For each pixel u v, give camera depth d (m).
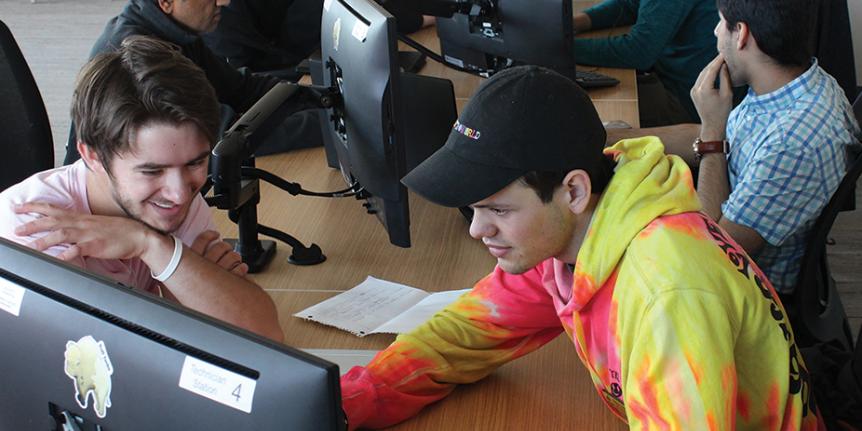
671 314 1.14
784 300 2.13
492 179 1.18
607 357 1.31
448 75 3.03
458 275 1.96
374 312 1.79
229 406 0.85
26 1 6.88
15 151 2.42
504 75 1.22
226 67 2.71
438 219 2.20
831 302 2.19
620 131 2.51
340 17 1.85
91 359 0.91
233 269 1.59
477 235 1.26
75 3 6.86
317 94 1.94
